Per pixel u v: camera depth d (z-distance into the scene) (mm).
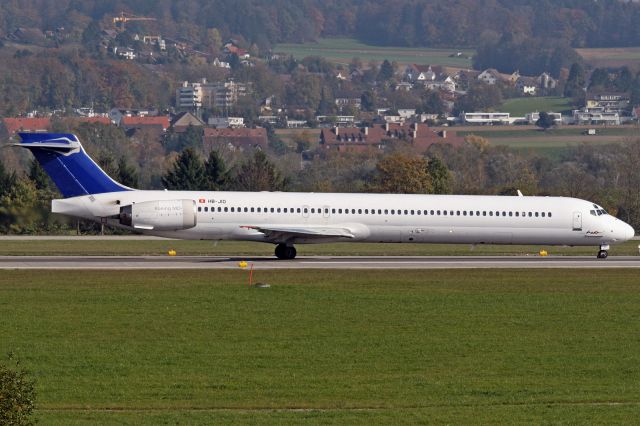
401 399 124938
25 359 141500
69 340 153000
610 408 121625
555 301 192375
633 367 142000
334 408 121188
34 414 117188
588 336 161625
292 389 128750
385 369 139375
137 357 143625
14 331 158125
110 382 131125
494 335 161250
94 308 177000
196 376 134250
